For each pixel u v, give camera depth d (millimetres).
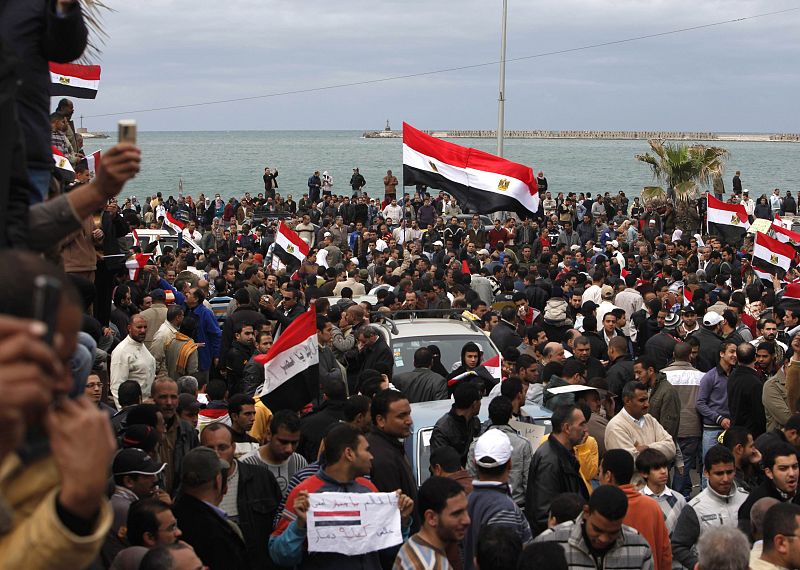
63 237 2963
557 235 35625
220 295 18156
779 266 20984
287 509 6398
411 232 32375
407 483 7668
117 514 6387
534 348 13773
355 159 158250
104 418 1925
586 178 114812
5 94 2318
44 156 3133
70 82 12398
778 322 16109
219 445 7125
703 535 6039
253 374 11805
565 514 6758
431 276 19312
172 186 93875
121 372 11320
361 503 6152
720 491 8133
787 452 7852
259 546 7176
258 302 17406
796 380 11508
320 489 6398
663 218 41031
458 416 8633
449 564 6059
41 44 3090
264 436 9656
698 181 42281
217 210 46250
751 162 170125
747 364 11969
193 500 6457
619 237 35094
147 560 5082
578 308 17594
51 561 1899
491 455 7031
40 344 1651
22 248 2635
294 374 9281
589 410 9586
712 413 12203
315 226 36312
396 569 5988
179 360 12727
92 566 5555
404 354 13117
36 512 1927
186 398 9016
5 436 1640
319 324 11508
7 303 1753
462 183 19203
